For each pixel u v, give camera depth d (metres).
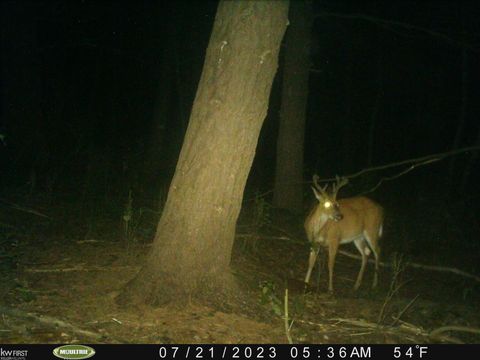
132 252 4.07
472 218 7.79
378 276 5.14
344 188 8.34
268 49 3.02
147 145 9.59
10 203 5.04
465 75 9.99
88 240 4.36
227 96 3.02
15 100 6.99
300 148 6.56
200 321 3.02
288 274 4.58
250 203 6.50
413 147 14.02
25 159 6.75
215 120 3.06
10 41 6.98
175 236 3.16
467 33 7.90
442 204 7.76
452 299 4.52
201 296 3.17
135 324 2.94
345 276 5.03
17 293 3.24
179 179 3.17
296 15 6.42
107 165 6.66
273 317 3.29
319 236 4.73
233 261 4.32
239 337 2.96
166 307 3.09
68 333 2.80
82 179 6.54
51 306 3.10
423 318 3.80
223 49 3.01
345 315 3.70
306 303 3.80
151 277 3.17
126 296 3.17
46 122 7.80
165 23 10.25
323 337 3.21
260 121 3.12
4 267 3.62
